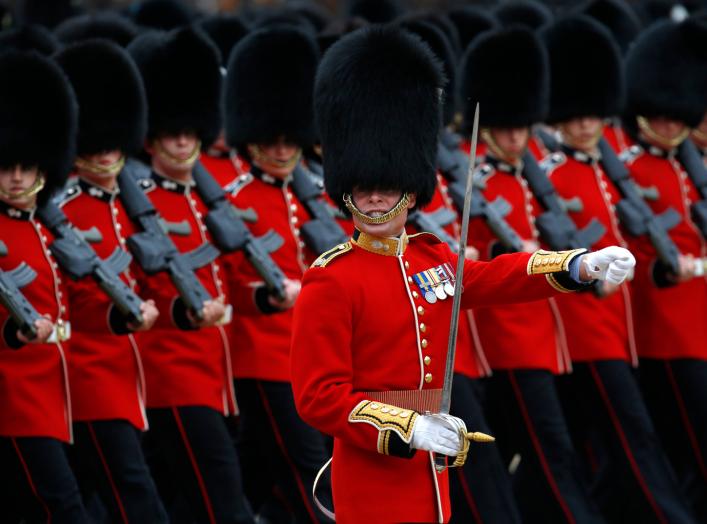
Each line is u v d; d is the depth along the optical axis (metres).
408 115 25.06
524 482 38.12
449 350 23.36
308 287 24.38
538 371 37.97
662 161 42.94
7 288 30.25
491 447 35.72
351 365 24.38
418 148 25.05
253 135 37.12
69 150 32.59
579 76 41.56
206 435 34.28
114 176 34.56
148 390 34.50
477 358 38.06
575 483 37.75
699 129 45.09
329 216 37.50
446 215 38.00
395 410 23.23
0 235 31.59
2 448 31.39
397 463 24.42
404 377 24.56
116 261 33.19
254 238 35.94
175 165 35.84
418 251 25.33
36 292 31.72
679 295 41.38
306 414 23.94
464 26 51.88
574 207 40.97
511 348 37.78
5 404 31.19
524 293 24.31
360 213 24.81
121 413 33.06
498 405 38.66
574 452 38.06
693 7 62.31
